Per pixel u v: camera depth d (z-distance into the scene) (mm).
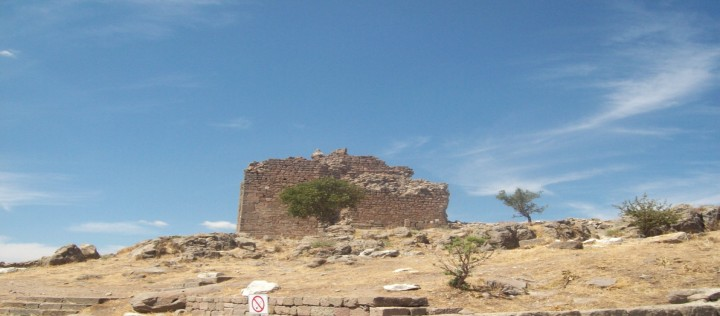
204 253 35875
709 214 32250
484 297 17406
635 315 12898
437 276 21406
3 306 22391
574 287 18094
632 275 18516
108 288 25984
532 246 30562
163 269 31078
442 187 67188
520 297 17438
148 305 20672
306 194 60875
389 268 25391
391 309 14945
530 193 66438
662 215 30547
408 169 70750
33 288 26172
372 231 46750
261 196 65438
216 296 20172
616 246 24281
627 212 31719
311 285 21656
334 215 62750
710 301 14672
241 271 28859
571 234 36125
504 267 22391
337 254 33938
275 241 45906
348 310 16016
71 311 21266
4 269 34656
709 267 18438
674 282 17422
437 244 35375
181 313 19781
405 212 65250
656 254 20828
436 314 15273
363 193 63781
